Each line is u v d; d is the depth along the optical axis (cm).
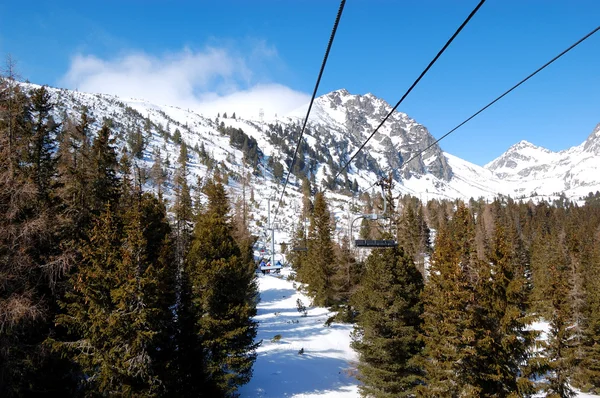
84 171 2648
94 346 1984
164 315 2088
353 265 5272
